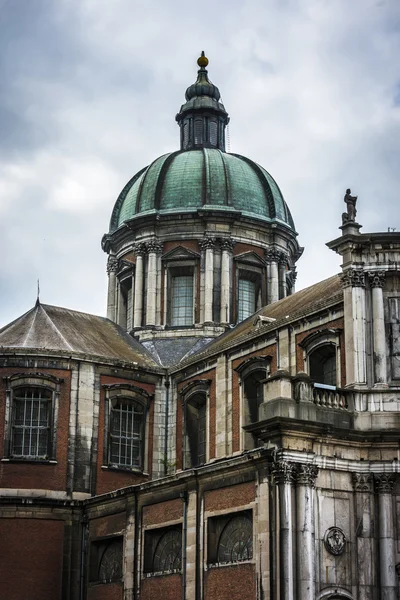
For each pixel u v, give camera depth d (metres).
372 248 40.50
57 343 52.25
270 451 36.34
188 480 40.66
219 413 49.62
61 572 47.47
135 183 65.56
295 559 35.16
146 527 42.94
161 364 55.84
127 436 52.19
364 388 38.91
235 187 62.16
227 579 37.59
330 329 42.84
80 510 48.47
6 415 49.62
